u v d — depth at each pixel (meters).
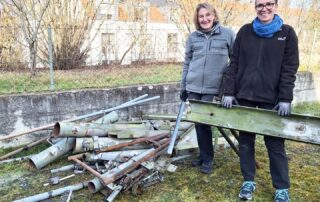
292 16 9.30
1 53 5.42
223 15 7.64
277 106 2.65
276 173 2.77
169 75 6.07
